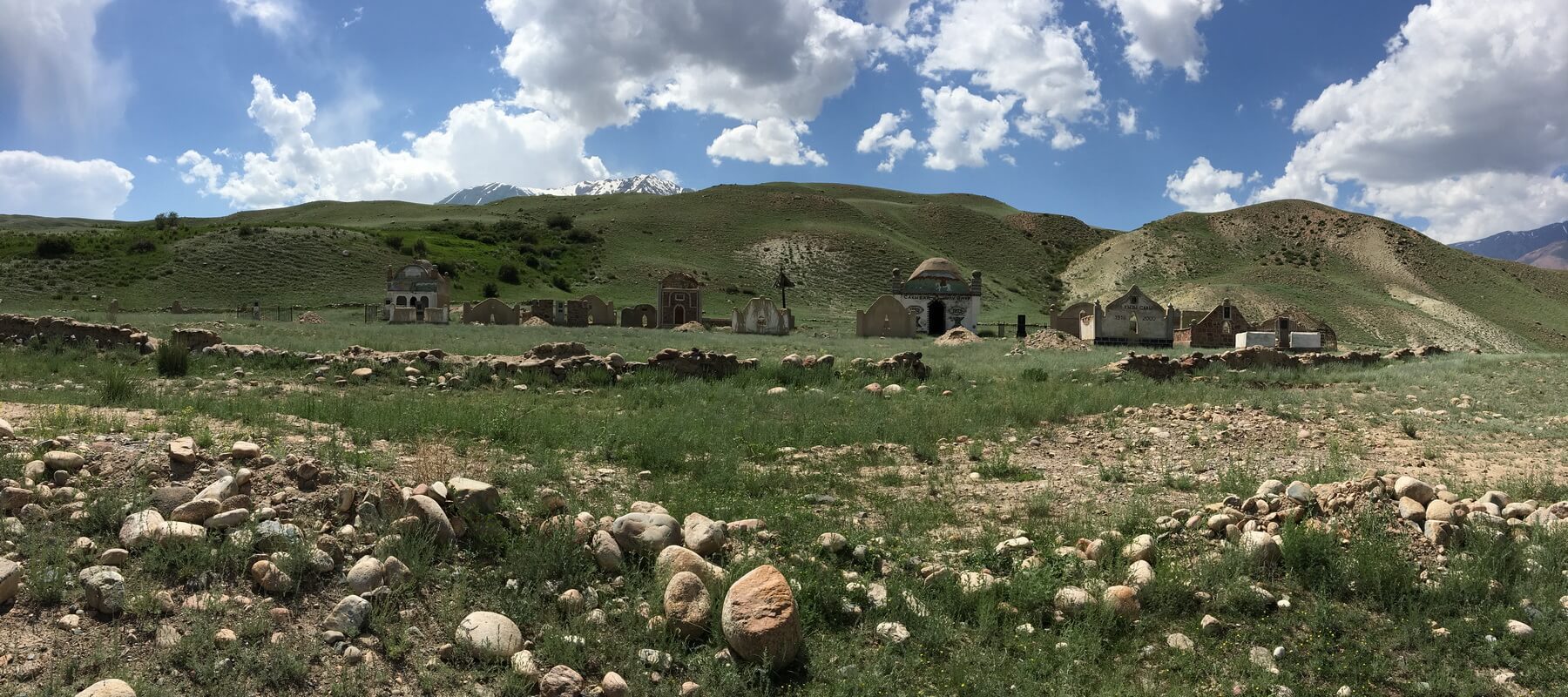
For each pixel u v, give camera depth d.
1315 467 9.50
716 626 4.64
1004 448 10.31
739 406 13.14
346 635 4.27
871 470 8.93
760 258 119.12
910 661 4.56
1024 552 5.94
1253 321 91.00
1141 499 7.52
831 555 5.79
